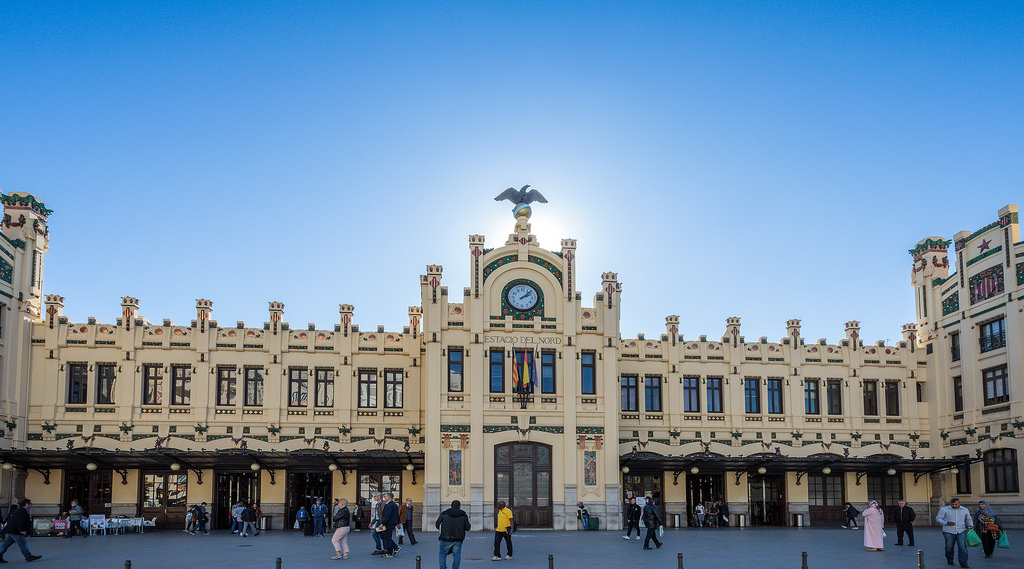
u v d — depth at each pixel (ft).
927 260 179.22
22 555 104.06
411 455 152.15
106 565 93.76
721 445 170.19
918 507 173.27
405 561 98.43
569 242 160.25
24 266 157.58
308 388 163.63
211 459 150.41
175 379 160.66
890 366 177.88
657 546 112.06
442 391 152.35
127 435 156.66
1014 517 149.79
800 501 170.09
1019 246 152.46
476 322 154.61
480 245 157.58
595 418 155.12
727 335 175.52
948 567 91.09
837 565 91.91
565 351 156.15
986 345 160.76
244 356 162.91
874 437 174.40
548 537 132.36
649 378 172.35
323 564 95.35
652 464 161.17
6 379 150.92
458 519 84.23
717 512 164.45
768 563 93.86
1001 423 153.99
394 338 167.32
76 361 158.81
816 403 175.11
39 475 154.30
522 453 152.66
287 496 158.40
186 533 144.46
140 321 161.07
